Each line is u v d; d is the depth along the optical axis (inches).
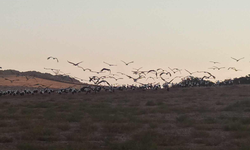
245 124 1339.8
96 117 1550.2
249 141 1031.0
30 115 1649.9
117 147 984.9
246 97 2603.3
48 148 972.6
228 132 1210.6
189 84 3848.4
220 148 979.3
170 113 1754.4
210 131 1230.9
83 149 943.7
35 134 1148.5
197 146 1013.8
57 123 1369.3
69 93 3528.5
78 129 1289.4
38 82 4692.4
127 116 1568.7
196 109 1855.3
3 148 999.6
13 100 2861.7
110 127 1259.8
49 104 2284.7
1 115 1636.3
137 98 2787.9
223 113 1695.4
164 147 984.3
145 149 954.1
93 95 3179.1
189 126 1322.6
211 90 3331.7
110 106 2190.0
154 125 1307.8
